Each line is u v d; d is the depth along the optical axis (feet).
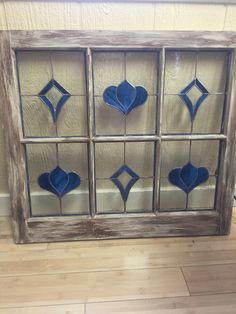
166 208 3.76
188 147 3.68
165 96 3.47
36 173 3.64
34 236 3.43
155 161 3.48
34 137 3.32
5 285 2.76
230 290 2.70
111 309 2.47
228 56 3.31
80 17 3.21
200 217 3.52
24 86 3.33
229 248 3.34
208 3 3.23
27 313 2.43
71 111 3.45
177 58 3.35
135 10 3.21
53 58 3.27
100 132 3.54
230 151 3.36
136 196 3.83
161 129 3.40
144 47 3.06
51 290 2.69
